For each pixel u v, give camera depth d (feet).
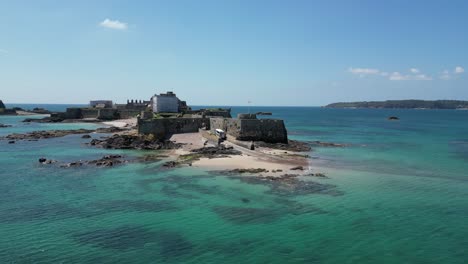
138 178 132.46
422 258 71.15
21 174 139.33
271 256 71.67
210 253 72.84
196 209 98.27
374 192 114.52
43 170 146.92
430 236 81.25
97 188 118.83
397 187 120.67
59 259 69.51
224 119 231.91
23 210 96.68
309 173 139.44
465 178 134.41
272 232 83.15
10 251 72.54
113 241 77.97
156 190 116.37
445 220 90.89
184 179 130.21
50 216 92.38
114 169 148.66
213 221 89.76
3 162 165.58
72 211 96.22
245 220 90.43
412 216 93.45
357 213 95.40
